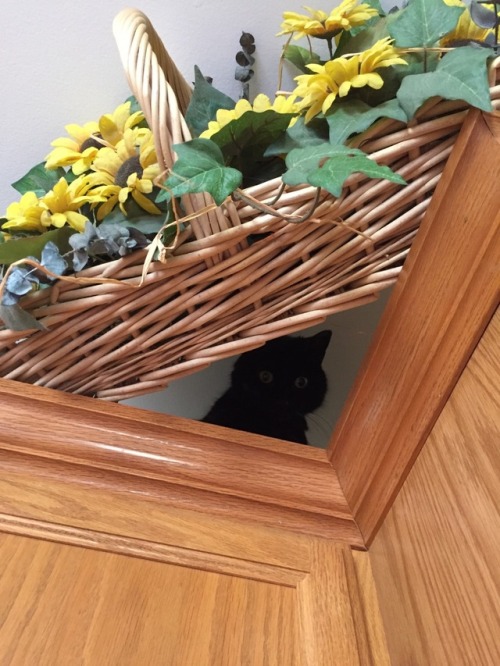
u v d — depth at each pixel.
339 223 0.54
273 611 0.47
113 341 0.60
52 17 0.74
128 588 0.46
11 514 0.49
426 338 0.49
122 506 0.53
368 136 0.54
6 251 0.57
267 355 0.96
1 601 0.42
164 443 0.58
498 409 0.38
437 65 0.55
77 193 0.60
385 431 0.53
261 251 0.55
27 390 0.58
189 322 0.58
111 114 0.75
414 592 0.45
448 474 0.43
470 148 0.49
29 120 0.79
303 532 0.55
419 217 0.56
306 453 0.61
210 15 0.77
